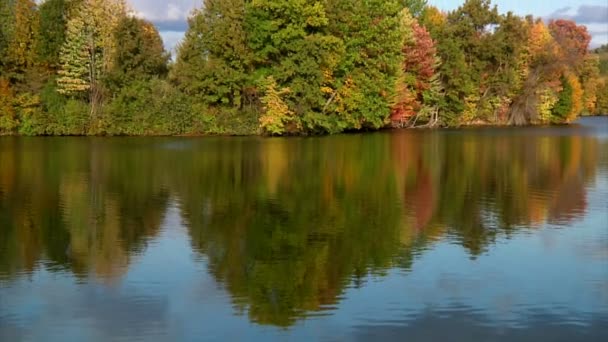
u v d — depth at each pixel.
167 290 15.48
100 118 60.09
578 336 12.95
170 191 28.34
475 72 81.56
